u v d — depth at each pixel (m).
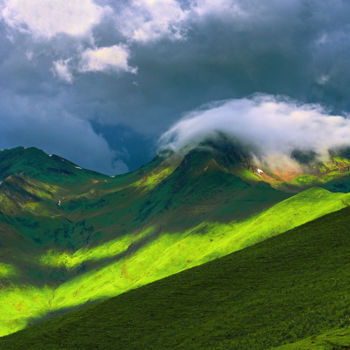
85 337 100.50
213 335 83.06
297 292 91.81
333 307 76.12
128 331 98.25
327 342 60.50
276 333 73.50
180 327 93.31
